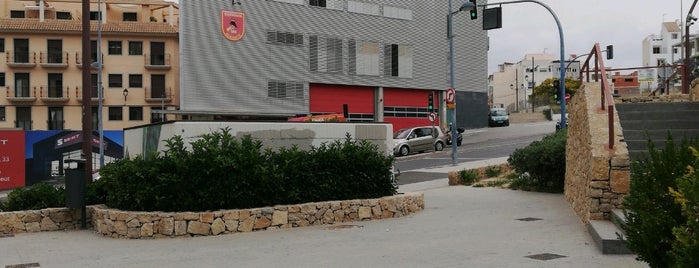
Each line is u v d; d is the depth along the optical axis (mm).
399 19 52469
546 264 6820
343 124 13164
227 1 43719
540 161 15281
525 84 127812
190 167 10438
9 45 51781
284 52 46281
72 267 7793
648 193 5066
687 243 4012
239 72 44156
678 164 5000
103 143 34875
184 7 42031
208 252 8594
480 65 59938
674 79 20734
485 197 14859
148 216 10148
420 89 54000
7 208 12289
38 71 52344
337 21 48906
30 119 52375
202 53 42625
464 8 28078
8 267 7945
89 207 11984
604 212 8742
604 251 7270
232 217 10375
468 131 56938
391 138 13766
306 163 11344
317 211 11102
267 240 9492
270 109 45531
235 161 10609
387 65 51656
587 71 13344
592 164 8820
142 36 53562
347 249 8391
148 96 53656
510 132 53594
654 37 113250
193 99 42219
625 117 12062
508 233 9211
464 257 7434
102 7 55812
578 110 11727
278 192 11008
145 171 10570
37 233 11398
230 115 43969
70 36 52906
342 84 49094
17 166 28422
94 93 52688
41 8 55094
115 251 8969
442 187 18859
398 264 7188
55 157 32562
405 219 11500
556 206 12422
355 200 11531
